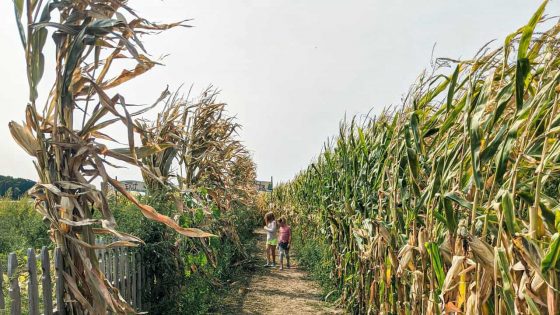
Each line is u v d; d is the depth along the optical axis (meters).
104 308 3.50
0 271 2.96
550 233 2.40
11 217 6.94
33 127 3.50
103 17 3.50
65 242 3.58
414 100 4.49
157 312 6.17
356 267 6.86
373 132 6.70
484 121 2.91
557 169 2.46
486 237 3.02
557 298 2.21
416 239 4.11
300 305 8.36
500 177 2.62
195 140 9.32
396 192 4.65
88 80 3.56
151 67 4.00
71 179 3.59
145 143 6.51
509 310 2.45
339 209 8.33
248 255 12.67
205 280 7.83
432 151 4.22
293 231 17.12
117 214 5.90
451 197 3.02
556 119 2.46
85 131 3.71
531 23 2.43
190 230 3.54
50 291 3.45
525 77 2.52
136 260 5.85
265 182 30.41
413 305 4.06
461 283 2.96
